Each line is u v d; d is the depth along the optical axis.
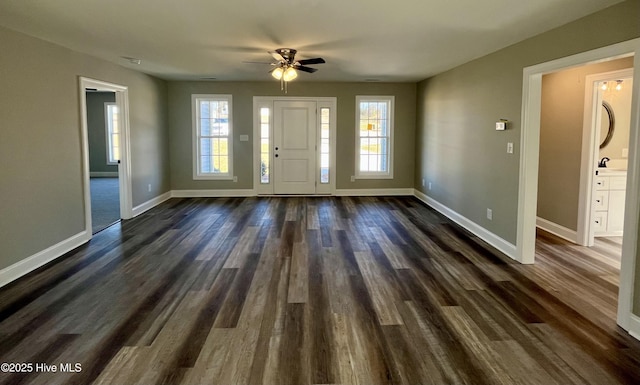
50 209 4.30
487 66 5.01
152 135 7.21
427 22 3.54
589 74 4.75
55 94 4.38
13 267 3.75
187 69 6.33
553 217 5.50
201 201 7.80
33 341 2.66
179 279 3.78
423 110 7.80
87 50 4.75
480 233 5.25
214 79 7.69
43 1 2.99
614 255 4.53
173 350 2.57
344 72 6.69
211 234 5.38
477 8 3.14
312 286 3.62
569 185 5.15
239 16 3.39
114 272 3.95
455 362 2.45
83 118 4.92
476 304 3.26
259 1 3.01
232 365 2.41
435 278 3.83
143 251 4.63
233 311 3.12
